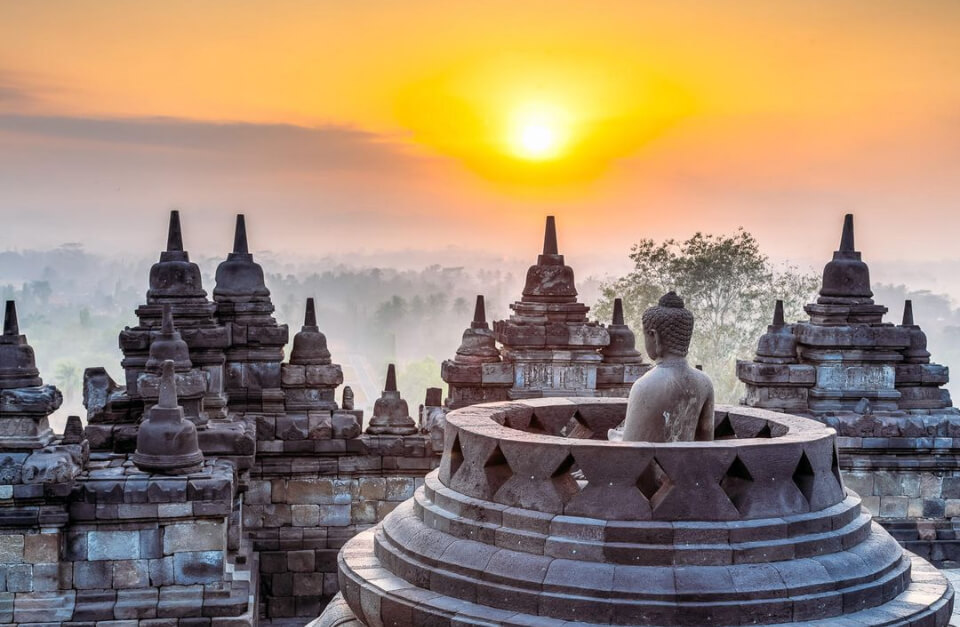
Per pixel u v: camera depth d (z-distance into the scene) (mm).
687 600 14047
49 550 21078
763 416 18078
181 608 21125
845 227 30219
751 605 14086
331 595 27078
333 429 27344
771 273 55625
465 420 16875
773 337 30016
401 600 15039
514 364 28578
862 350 29484
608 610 14062
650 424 16406
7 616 20922
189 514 21281
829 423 28266
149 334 25266
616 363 29719
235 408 28203
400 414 28062
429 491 16609
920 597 15234
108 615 21016
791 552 14648
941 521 28547
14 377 21281
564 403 18984
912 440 28281
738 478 15164
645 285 55688
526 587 14477
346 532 27234
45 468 20828
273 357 28297
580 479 17016
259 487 27250
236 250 28797
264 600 26938
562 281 29078
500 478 15695
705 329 55000
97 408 25141
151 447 21875
